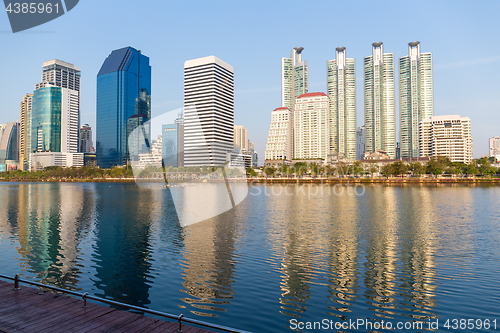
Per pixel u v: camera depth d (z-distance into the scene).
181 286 19.81
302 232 37.41
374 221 45.94
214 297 18.02
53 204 72.50
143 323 12.22
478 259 25.48
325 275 21.66
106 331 11.49
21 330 11.44
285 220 47.28
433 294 18.27
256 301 17.47
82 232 37.94
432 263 24.36
